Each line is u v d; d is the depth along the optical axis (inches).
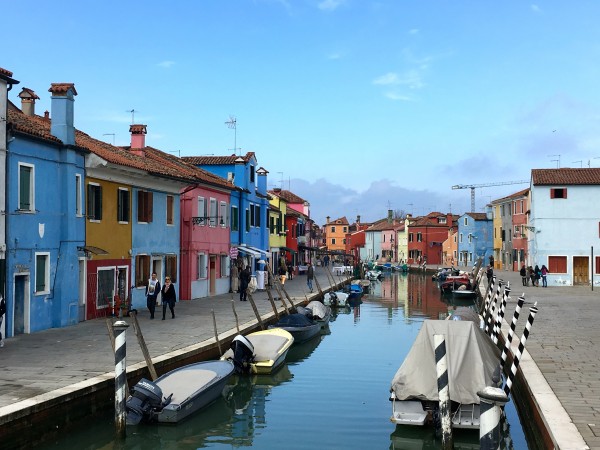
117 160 850.8
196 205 1182.9
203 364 559.8
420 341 469.7
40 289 716.7
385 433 466.3
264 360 661.3
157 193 1023.0
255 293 1369.3
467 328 472.1
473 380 444.5
